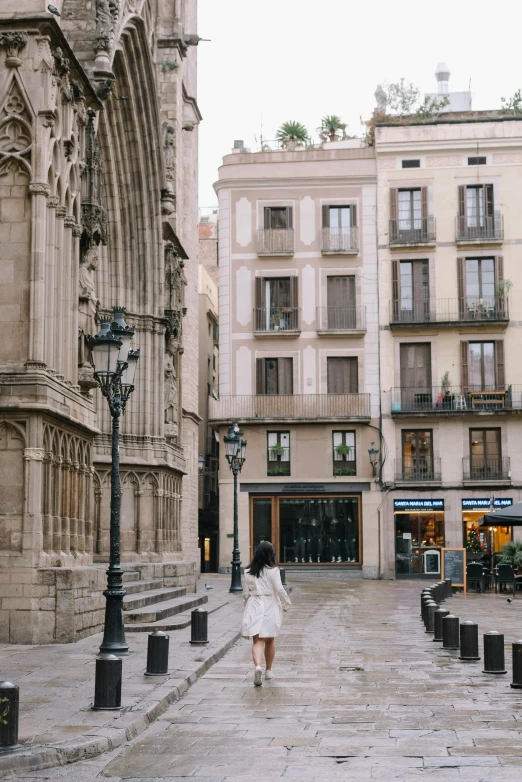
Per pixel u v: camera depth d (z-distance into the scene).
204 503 58.97
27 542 16.22
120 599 15.09
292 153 51.22
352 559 49.38
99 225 19.59
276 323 50.56
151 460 28.27
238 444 32.12
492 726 10.14
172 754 9.06
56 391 17.02
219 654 15.86
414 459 49.38
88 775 8.31
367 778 8.02
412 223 50.47
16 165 17.03
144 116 27.55
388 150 50.59
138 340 28.86
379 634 19.55
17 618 16.06
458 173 50.34
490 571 39.06
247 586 13.30
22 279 16.86
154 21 27.62
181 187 33.47
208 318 62.25
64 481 17.78
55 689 11.66
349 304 50.50
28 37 16.97
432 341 49.59
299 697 12.00
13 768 8.36
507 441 48.62
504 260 49.69
